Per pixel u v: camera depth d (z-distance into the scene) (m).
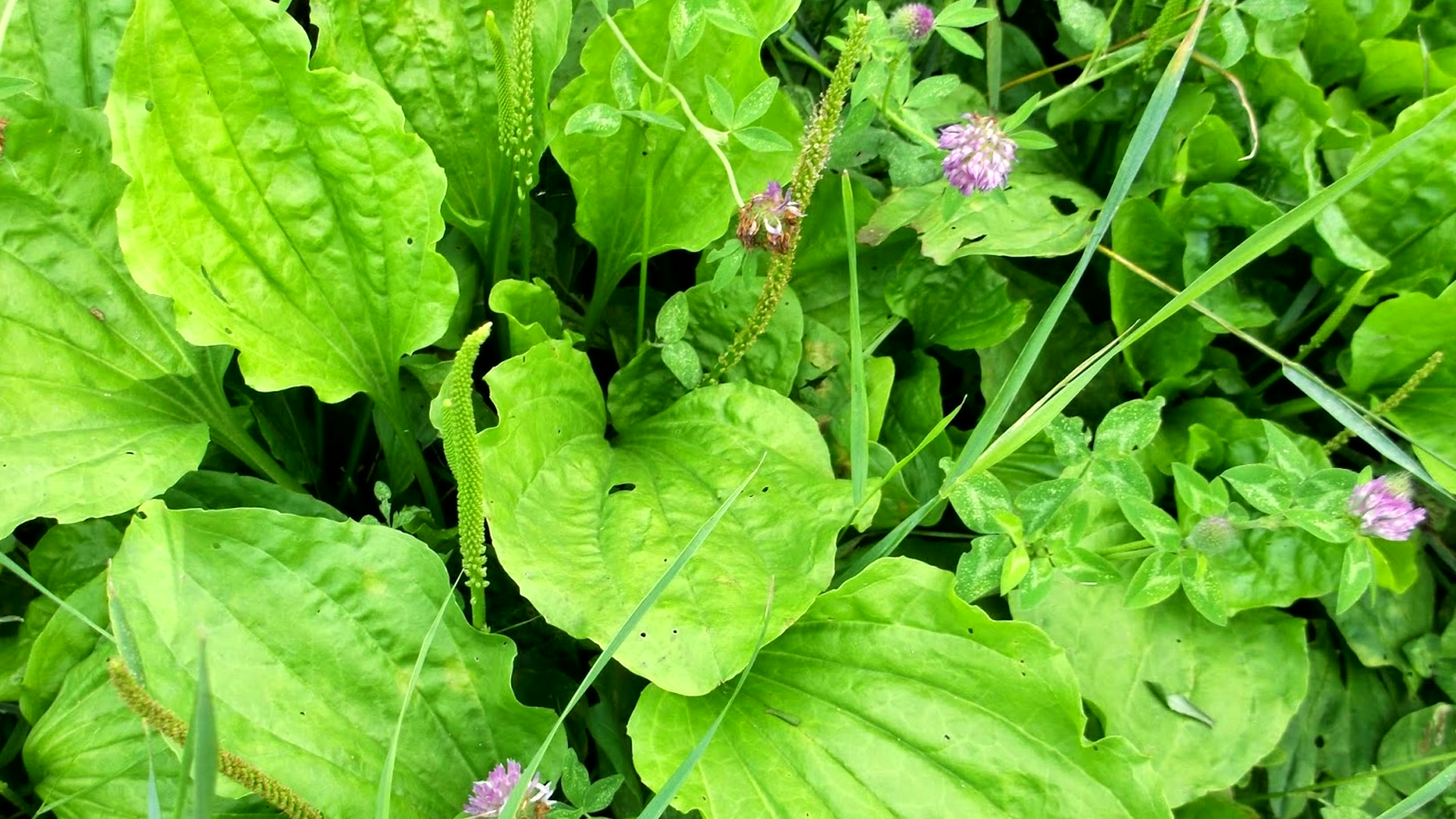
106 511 0.38
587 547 0.40
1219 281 0.38
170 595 0.36
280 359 0.41
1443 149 0.50
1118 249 0.52
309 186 0.41
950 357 0.53
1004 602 0.47
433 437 0.47
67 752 0.39
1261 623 0.47
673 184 0.48
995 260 0.53
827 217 0.50
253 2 0.38
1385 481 0.41
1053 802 0.39
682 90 0.46
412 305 0.43
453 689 0.39
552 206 0.54
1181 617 0.47
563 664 0.46
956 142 0.42
